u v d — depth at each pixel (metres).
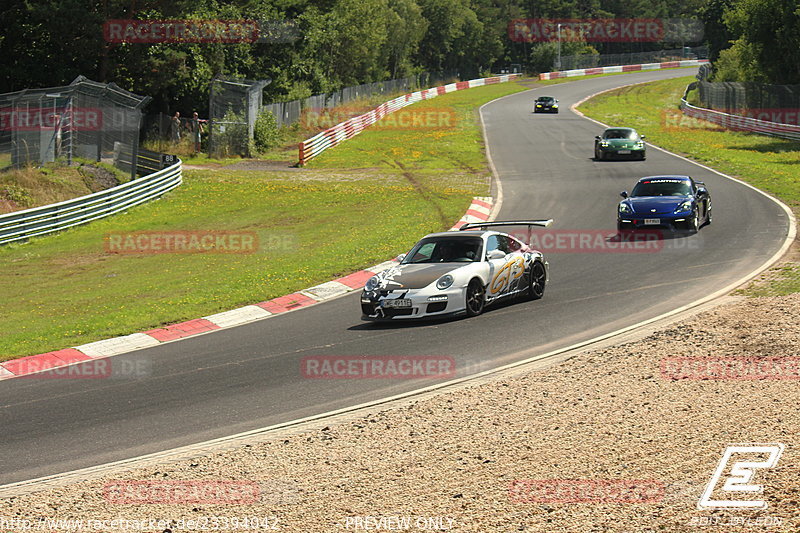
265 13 61.34
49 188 32.03
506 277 16.36
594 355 12.47
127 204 32.97
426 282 15.40
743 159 42.06
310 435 9.99
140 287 21.34
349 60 90.88
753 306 14.51
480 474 8.38
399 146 54.22
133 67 48.03
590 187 34.38
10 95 33.44
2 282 22.84
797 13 57.03
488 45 150.25
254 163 46.06
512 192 34.28
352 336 15.04
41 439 10.55
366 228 27.80
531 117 72.50
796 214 25.59
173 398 12.04
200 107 54.34
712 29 105.94
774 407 9.52
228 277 21.77
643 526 6.99
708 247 21.25
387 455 9.12
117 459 9.65
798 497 7.15
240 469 9.01
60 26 44.91
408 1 121.12
